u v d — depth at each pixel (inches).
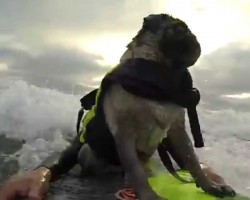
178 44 22.0
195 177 23.3
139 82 21.7
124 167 22.4
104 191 23.3
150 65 22.0
